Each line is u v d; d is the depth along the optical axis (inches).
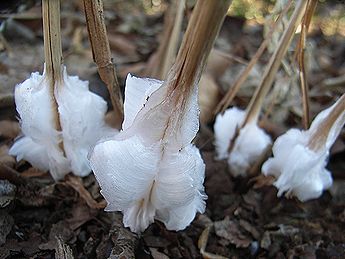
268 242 6.8
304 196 6.6
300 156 6.2
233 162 7.5
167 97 4.7
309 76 11.0
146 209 5.5
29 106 5.6
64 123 5.7
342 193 7.9
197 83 4.6
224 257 6.4
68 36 10.8
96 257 6.0
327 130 6.1
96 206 6.5
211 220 7.1
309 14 6.3
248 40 12.3
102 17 5.5
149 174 5.0
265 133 8.1
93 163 4.9
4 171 6.2
